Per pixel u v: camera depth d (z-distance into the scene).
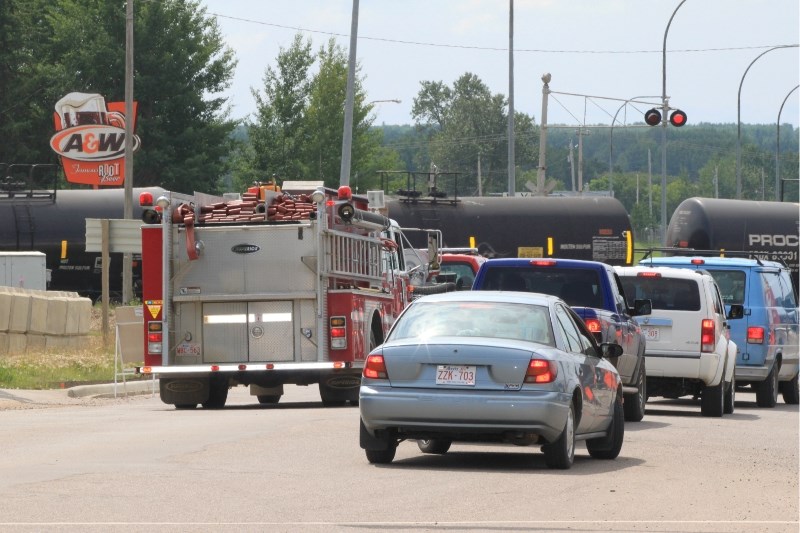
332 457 42.47
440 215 138.00
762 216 138.50
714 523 30.55
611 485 36.97
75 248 141.38
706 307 66.06
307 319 65.75
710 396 67.25
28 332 106.25
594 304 57.44
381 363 40.03
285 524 29.16
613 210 143.12
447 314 41.41
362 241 71.12
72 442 46.91
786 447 50.44
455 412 38.97
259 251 65.69
